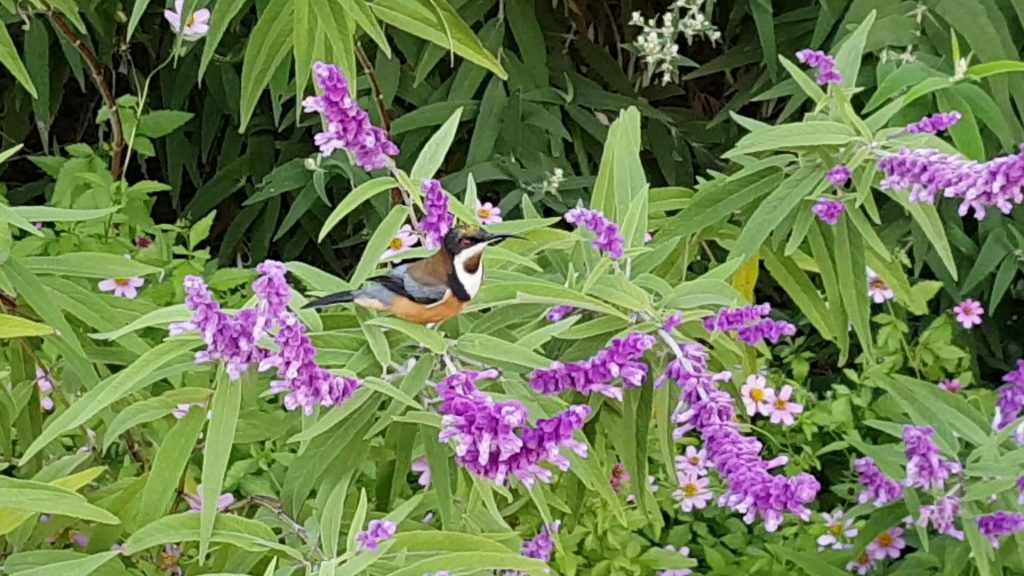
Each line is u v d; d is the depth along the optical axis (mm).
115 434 798
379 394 827
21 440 1073
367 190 844
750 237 997
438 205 838
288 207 2119
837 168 966
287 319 718
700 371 877
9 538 899
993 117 1178
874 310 1973
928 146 974
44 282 944
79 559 760
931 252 1800
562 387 835
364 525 923
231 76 1961
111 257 944
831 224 998
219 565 987
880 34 1604
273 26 1039
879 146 982
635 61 2172
